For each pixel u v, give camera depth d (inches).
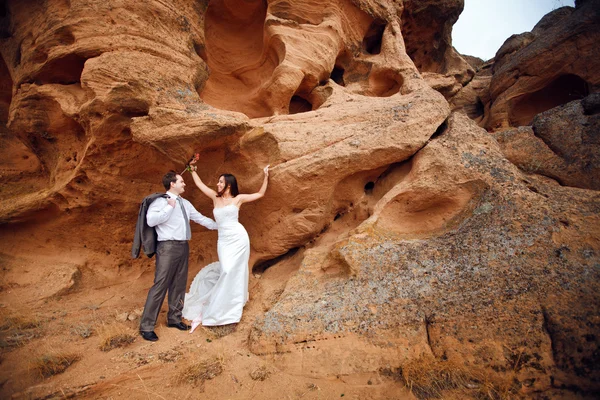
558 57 337.1
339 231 195.3
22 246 214.7
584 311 117.3
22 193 228.8
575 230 138.0
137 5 181.3
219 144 184.7
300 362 134.3
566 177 175.6
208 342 150.6
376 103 209.9
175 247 161.8
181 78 185.5
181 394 122.7
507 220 148.3
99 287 205.8
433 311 132.8
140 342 150.9
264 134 185.5
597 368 108.6
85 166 187.0
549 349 115.9
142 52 178.1
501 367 118.0
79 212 202.4
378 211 171.3
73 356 139.3
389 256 153.6
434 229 167.3
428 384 119.6
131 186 196.9
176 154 175.8
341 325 138.5
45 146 213.5
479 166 168.1
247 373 132.0
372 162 183.2
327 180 183.3
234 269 164.6
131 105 169.8
